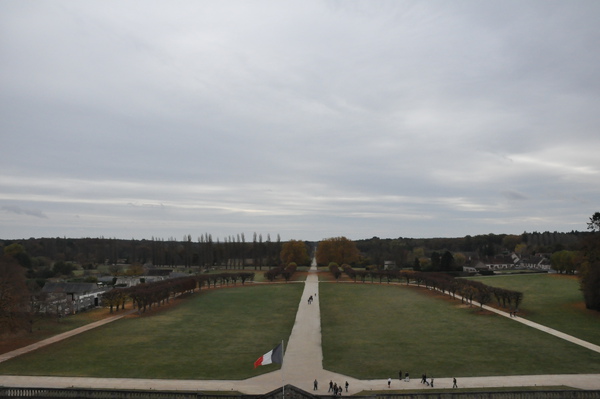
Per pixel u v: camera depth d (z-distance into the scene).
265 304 162.75
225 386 73.81
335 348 98.31
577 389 65.88
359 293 190.38
